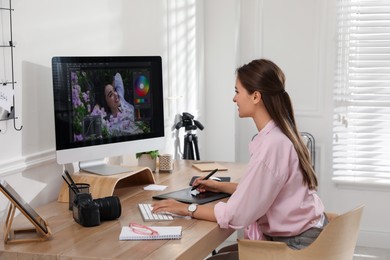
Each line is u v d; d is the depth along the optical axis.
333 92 4.61
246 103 2.57
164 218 2.51
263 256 2.43
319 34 4.60
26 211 2.19
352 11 4.49
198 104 4.59
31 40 2.71
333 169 4.64
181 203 2.58
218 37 4.64
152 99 3.21
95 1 3.19
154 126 3.23
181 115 4.26
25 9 2.66
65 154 2.75
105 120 2.94
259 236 2.59
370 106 4.54
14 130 2.63
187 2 4.31
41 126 2.80
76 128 2.79
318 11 4.59
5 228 2.22
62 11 2.92
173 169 3.45
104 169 2.99
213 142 4.75
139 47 3.66
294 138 2.49
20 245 2.19
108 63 2.94
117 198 2.51
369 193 4.64
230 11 4.59
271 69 2.54
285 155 2.45
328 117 4.64
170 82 4.07
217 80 4.68
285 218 2.49
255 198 2.42
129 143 3.09
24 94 2.68
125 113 3.05
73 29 3.01
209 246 2.36
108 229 2.37
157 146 3.25
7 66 2.56
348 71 4.55
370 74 4.52
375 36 4.48
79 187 2.62
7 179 2.60
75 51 3.04
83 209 2.38
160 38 3.91
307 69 4.66
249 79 2.54
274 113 2.51
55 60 2.67
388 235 4.62
